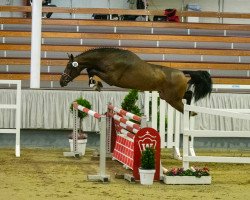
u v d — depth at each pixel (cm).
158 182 1009
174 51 2112
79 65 1165
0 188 911
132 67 1151
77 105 1298
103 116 1004
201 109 1033
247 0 2541
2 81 1327
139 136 1001
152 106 1266
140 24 2173
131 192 901
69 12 2198
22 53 2047
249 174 1140
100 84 1200
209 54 2125
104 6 2484
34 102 1498
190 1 2525
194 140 1574
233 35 2223
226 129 1534
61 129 1524
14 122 1491
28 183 963
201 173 1004
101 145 1004
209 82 1232
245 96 1544
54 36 2098
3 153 1396
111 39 2119
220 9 2538
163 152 1499
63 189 910
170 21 2231
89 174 1065
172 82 1188
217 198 866
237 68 2091
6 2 2369
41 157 1329
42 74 1927
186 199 852
